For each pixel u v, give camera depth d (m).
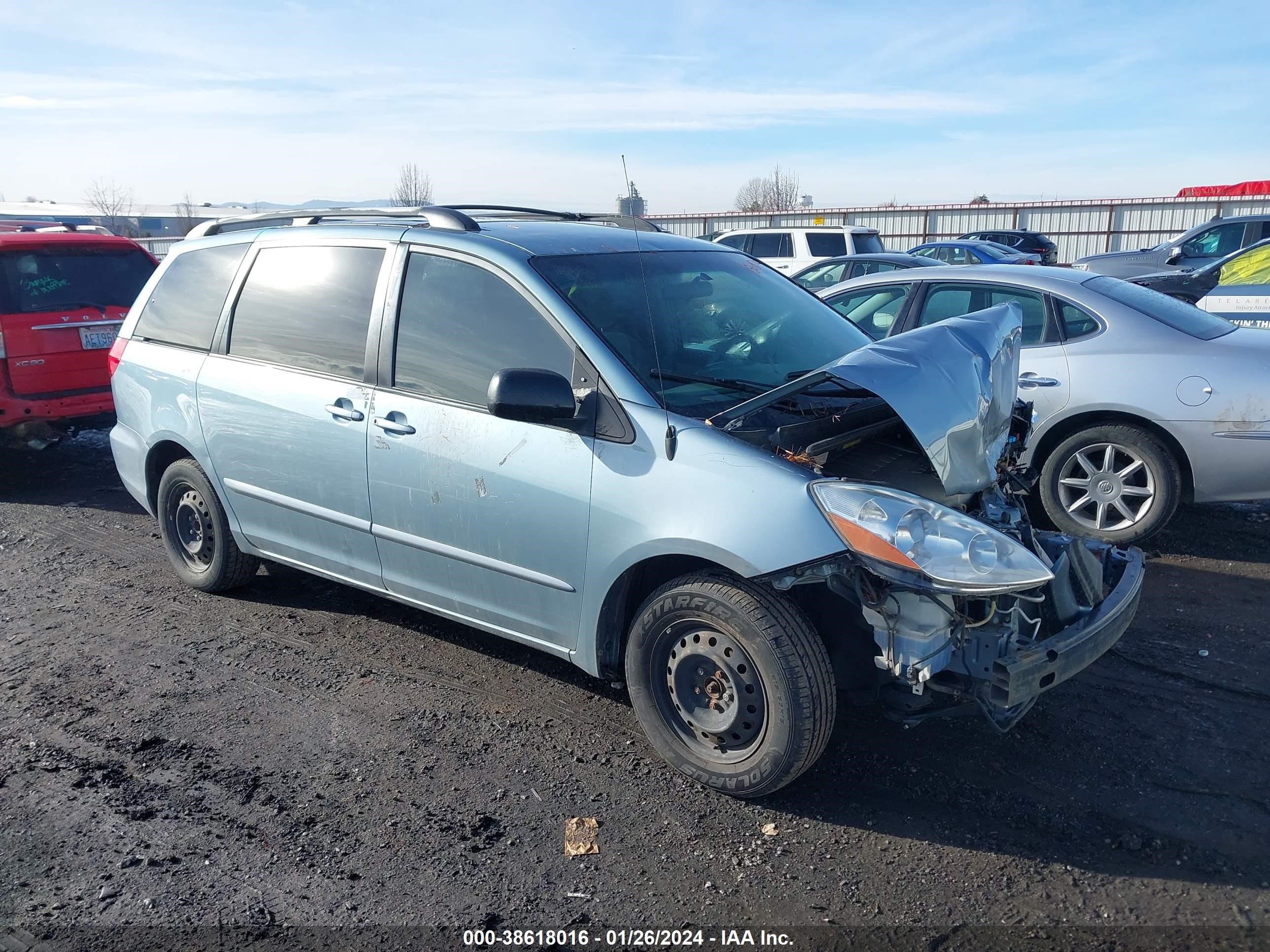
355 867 2.99
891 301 6.68
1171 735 3.66
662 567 3.50
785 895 2.84
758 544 3.04
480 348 3.76
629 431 3.34
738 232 18.91
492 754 3.63
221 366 4.69
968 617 3.00
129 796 3.39
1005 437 3.74
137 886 2.92
